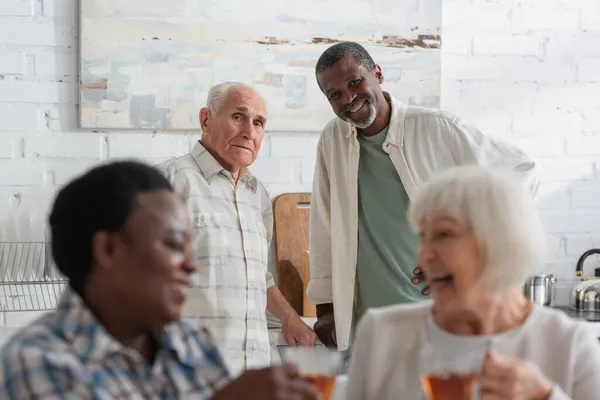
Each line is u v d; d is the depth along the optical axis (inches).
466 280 55.0
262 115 102.8
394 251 102.6
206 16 133.9
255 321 100.3
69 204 46.4
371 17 139.2
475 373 47.5
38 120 129.6
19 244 126.5
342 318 104.7
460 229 54.7
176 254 47.1
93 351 45.3
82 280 47.0
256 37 135.6
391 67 140.1
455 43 143.2
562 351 57.0
